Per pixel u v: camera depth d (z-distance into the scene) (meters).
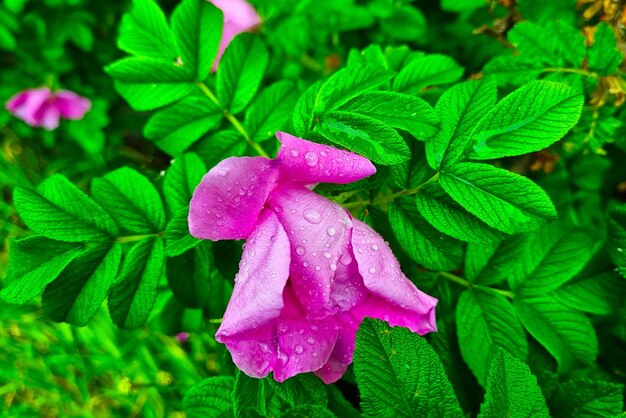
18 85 0.47
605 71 0.23
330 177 0.18
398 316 0.18
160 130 0.24
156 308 0.29
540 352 0.23
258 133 0.25
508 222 0.19
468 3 0.33
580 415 0.20
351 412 0.21
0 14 0.44
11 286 0.20
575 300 0.22
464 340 0.22
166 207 0.23
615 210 0.21
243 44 0.24
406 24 0.36
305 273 0.17
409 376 0.18
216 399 0.22
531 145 0.19
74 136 0.47
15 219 0.46
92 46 0.47
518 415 0.18
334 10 0.36
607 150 0.29
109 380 0.40
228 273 0.22
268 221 0.17
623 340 0.24
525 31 0.24
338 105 0.20
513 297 0.23
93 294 0.20
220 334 0.16
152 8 0.24
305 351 0.17
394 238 0.22
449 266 0.21
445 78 0.24
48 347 0.41
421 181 0.21
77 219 0.21
